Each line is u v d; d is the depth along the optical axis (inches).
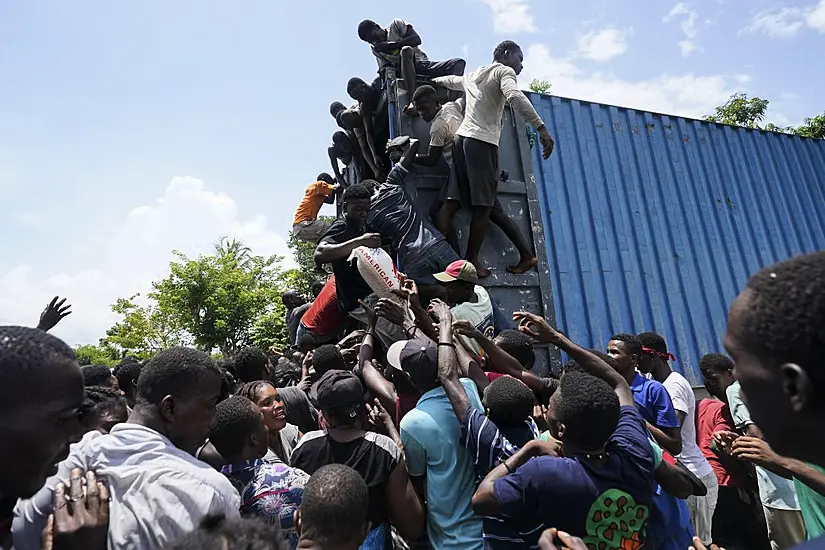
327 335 189.6
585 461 68.8
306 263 841.5
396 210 157.9
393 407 111.0
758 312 33.0
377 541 84.7
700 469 131.3
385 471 85.7
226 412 82.7
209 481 57.1
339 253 147.9
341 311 185.8
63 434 48.6
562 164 250.8
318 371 131.8
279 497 76.6
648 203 263.7
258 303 846.5
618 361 118.4
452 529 85.1
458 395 86.7
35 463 46.5
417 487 95.3
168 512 53.2
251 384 103.4
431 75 188.2
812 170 313.7
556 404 71.9
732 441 80.9
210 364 66.7
